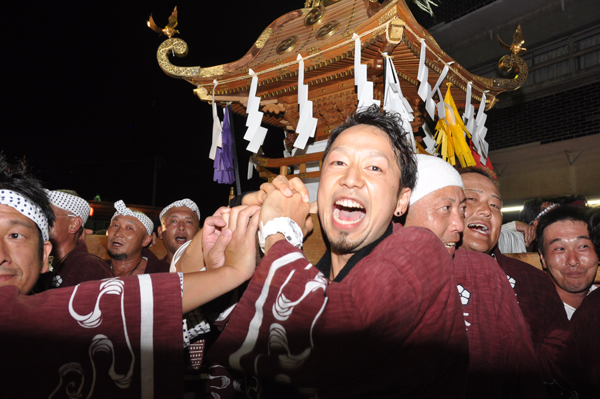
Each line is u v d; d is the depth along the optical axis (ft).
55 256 6.79
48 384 2.77
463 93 9.71
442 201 4.57
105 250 8.39
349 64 7.72
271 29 9.12
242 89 9.11
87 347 2.87
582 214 5.96
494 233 5.43
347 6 8.29
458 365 3.32
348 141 3.78
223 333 3.14
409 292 2.95
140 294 3.06
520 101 28.84
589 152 25.57
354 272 3.15
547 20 28.09
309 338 2.85
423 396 3.13
